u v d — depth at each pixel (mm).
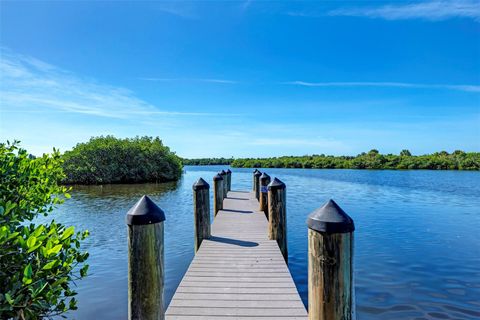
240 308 3262
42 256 2377
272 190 5840
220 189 9320
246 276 4148
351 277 2121
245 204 10609
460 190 20969
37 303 2182
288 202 15805
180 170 37344
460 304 4867
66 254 2678
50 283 2443
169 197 18844
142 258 2400
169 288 5789
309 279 2203
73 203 16609
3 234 2096
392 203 15383
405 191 20422
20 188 2939
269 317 3072
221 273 4258
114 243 8773
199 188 5953
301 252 7699
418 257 7121
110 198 18734
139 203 2523
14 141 3129
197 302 3404
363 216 12148
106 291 5664
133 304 2404
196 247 5965
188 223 11273
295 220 11430
